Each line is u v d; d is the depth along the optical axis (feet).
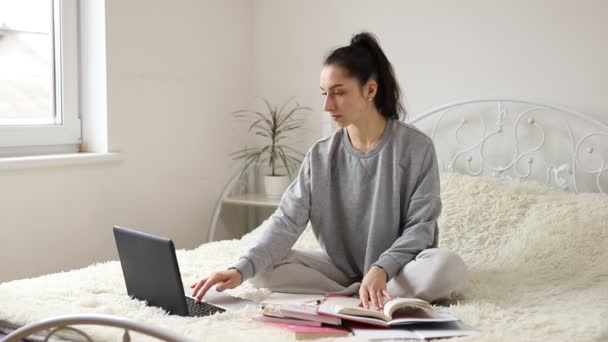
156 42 9.34
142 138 9.23
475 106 9.27
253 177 11.05
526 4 8.89
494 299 5.84
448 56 9.42
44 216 8.04
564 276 6.62
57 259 8.21
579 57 8.61
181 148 9.84
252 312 5.12
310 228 8.20
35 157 7.88
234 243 7.92
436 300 5.79
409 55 9.69
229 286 5.65
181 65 9.74
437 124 9.53
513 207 7.82
